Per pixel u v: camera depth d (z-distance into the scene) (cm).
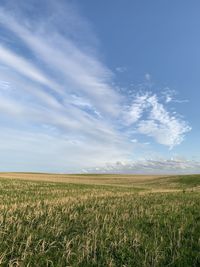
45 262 811
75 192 3122
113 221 1270
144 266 798
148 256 861
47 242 955
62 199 2062
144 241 995
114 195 2575
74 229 1118
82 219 1279
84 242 950
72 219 1280
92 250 898
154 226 1209
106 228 1123
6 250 845
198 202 1903
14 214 1341
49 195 2653
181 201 1981
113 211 1494
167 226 1198
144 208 1642
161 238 998
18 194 2692
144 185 7394
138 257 865
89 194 2725
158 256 855
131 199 2145
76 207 1628
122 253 891
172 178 8338
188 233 1091
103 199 2125
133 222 1265
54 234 1034
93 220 1252
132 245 941
